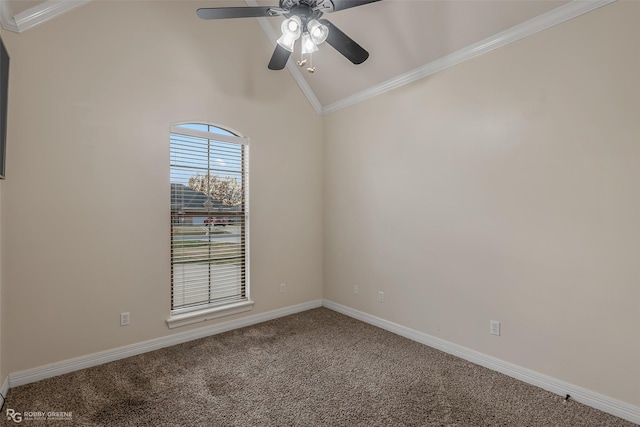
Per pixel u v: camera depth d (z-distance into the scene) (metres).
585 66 1.94
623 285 1.83
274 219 3.54
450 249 2.67
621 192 1.83
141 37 2.65
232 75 3.19
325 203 3.92
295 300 3.73
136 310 2.65
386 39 2.82
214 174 3.14
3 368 2.05
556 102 2.06
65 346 2.34
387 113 3.17
